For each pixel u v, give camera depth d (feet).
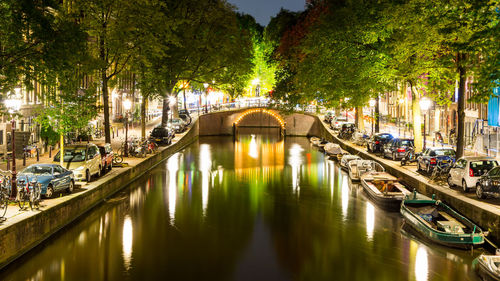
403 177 107.24
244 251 70.59
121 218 86.28
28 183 70.18
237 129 307.58
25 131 119.75
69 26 75.10
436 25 89.61
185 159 171.83
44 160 113.91
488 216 67.26
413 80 116.78
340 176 136.15
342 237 76.59
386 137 147.74
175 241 74.59
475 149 127.85
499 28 66.64
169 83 172.76
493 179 74.13
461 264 63.82
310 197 106.73
